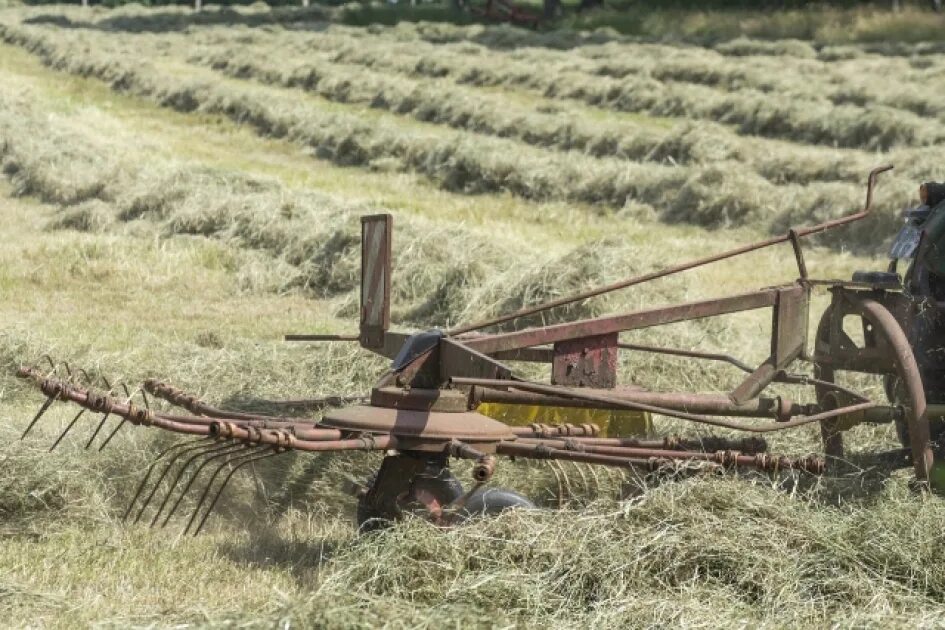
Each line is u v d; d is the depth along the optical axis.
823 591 7.17
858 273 9.93
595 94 40.31
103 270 19.45
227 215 21.80
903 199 23.62
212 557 8.06
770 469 8.34
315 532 8.78
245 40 60.81
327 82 43.94
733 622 6.69
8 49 61.28
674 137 31.06
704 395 9.17
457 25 68.00
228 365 12.52
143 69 48.00
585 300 15.11
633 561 7.19
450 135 33.25
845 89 38.03
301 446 7.48
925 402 8.98
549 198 28.02
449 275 16.89
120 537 8.37
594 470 9.62
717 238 24.23
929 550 7.46
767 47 50.16
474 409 8.89
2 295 17.61
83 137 33.03
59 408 11.48
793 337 9.33
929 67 43.69
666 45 52.47
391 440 7.81
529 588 6.88
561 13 73.88
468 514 7.85
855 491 9.33
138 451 9.55
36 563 7.73
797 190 25.48
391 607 6.50
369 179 30.70
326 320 16.94
